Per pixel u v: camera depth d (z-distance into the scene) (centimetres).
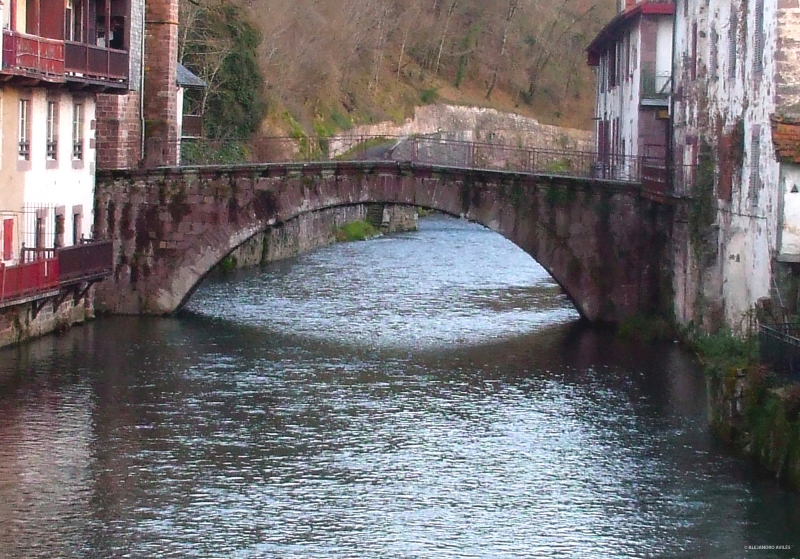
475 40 16500
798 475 3519
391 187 6325
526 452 4000
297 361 5381
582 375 5138
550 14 17325
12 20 5194
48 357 5234
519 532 3297
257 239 8906
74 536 3222
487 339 6000
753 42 4784
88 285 5888
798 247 4419
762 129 4634
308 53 12031
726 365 4172
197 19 9488
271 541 3209
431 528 3319
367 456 3950
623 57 7956
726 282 5188
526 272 8869
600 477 3731
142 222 6334
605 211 6200
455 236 11762
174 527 3297
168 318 6362
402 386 4928
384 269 8888
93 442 4019
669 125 6291
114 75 5828
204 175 6294
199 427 4241
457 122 14988
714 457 3912
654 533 3288
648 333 5938
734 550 3181
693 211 5484
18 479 3644
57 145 5681
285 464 3847
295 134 10850
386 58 14875
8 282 4838
